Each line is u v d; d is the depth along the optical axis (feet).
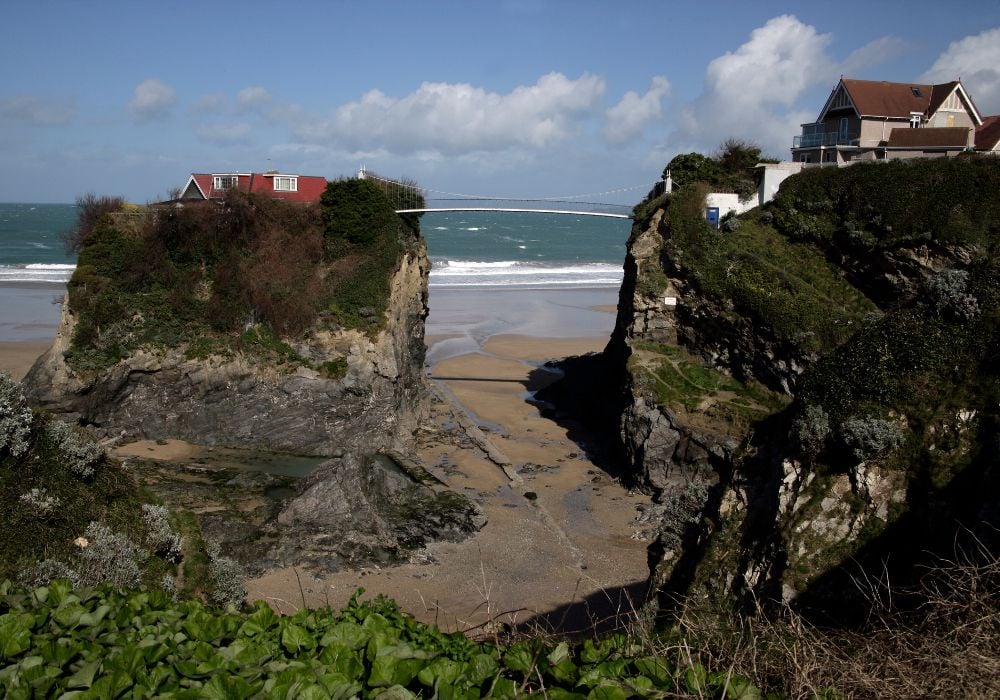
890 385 62.44
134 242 137.18
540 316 266.16
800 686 23.48
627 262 166.09
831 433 61.41
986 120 177.88
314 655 23.85
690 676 21.52
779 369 122.83
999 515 48.08
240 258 139.85
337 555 88.28
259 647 23.91
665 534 78.48
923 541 52.75
